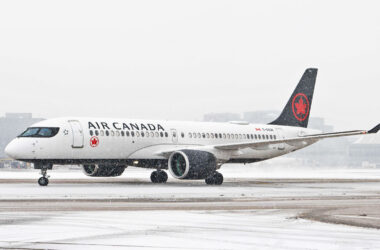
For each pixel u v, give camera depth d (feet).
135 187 125.39
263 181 176.96
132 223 55.88
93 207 72.64
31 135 131.03
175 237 47.34
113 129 141.69
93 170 155.53
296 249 42.32
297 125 189.26
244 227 53.42
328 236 48.16
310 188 128.88
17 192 102.99
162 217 61.05
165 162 152.25
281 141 145.89
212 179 146.41
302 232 50.42
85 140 136.05
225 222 57.06
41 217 60.44
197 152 139.03
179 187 128.06
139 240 45.78
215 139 164.35
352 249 42.39
